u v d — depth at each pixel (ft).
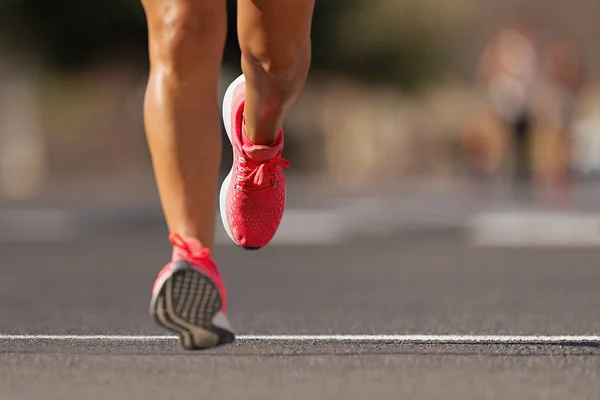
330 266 65.46
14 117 205.77
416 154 232.73
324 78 196.03
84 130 210.59
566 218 93.25
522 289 51.34
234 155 28.53
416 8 191.62
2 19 175.52
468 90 249.96
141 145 211.00
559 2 308.60
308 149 221.66
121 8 174.81
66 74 189.98
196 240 25.89
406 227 95.35
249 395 24.29
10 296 49.14
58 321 39.19
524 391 24.71
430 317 40.50
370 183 195.21
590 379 26.03
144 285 54.75
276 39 25.25
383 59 191.93
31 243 85.92
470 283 54.70
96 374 26.71
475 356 29.12
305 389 24.89
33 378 26.27
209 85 26.61
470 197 135.64
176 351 29.96
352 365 27.76
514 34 124.36
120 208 105.29
